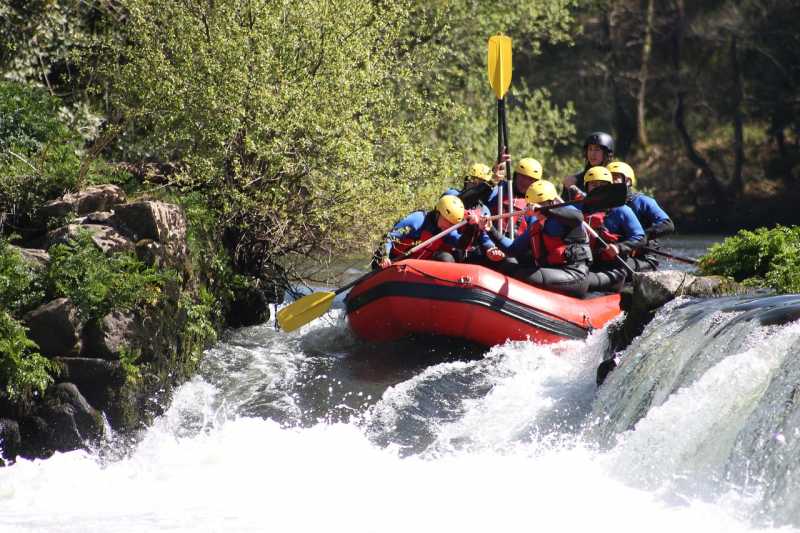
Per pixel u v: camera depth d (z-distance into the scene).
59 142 34.78
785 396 19.91
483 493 22.16
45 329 24.80
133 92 38.44
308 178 36.34
